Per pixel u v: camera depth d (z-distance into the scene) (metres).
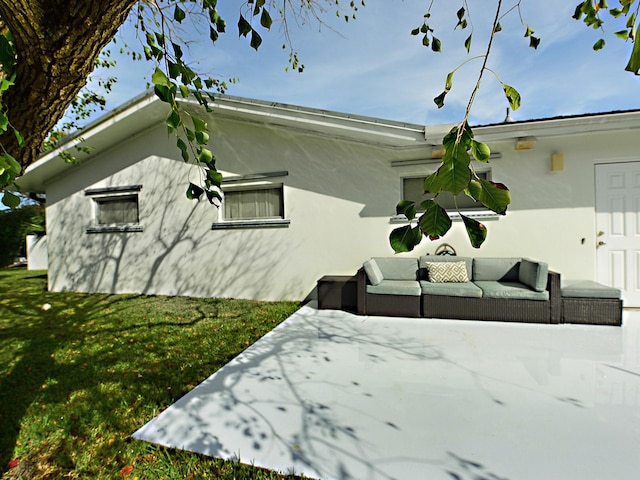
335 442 1.97
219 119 6.24
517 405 2.32
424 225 0.87
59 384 2.95
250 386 2.69
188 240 6.64
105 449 2.05
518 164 4.89
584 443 1.91
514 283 4.54
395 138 4.82
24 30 1.14
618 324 3.93
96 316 5.30
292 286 5.99
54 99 1.35
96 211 7.46
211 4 1.42
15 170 0.90
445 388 2.58
